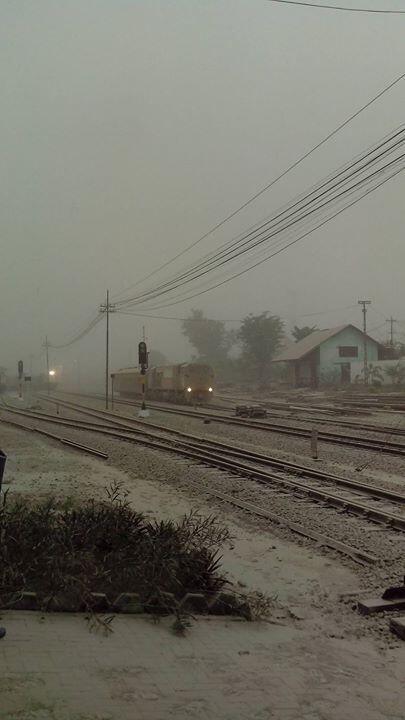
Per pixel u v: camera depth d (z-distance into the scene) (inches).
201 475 536.7
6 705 127.0
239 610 219.6
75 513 259.4
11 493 438.6
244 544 330.0
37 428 1056.2
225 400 2053.4
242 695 149.7
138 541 239.9
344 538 334.0
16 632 171.5
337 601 246.8
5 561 202.7
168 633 189.2
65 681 143.7
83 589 200.4
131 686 146.3
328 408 1464.1
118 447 761.0
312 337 2797.7
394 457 657.6
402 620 214.1
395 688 166.6
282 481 484.4
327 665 178.7
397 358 2701.8
